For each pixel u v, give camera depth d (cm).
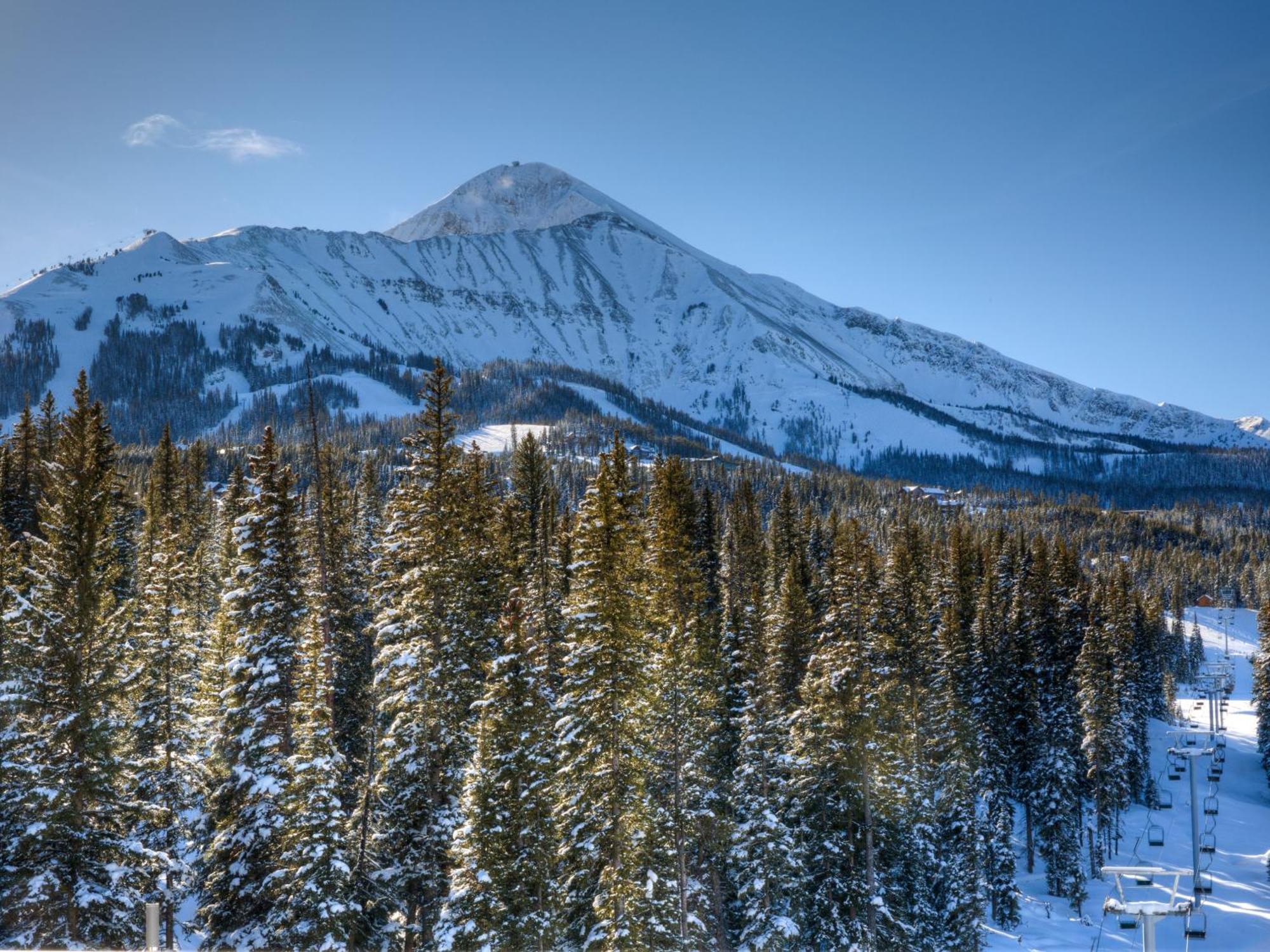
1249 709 16275
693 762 4616
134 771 3881
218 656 4809
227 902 3909
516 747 4003
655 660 4347
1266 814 10588
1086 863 8838
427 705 4169
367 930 3856
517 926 3922
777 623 6231
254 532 4234
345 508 5766
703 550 7431
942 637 7788
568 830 4081
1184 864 8862
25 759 3600
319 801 3625
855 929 4906
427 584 4297
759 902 4706
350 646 5159
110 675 3769
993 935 7056
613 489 4312
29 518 7456
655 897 4125
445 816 4166
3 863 3488
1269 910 7762
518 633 4197
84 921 3584
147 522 8119
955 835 6756
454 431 4541
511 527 6009
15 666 3691
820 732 5162
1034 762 8344
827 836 5044
